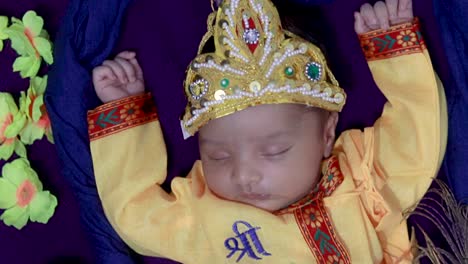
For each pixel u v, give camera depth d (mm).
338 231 1313
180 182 1359
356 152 1339
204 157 1288
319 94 1243
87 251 1454
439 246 1447
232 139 1238
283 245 1308
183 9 1408
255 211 1300
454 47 1298
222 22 1216
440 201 1423
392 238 1367
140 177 1332
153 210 1337
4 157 1250
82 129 1322
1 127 1225
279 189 1268
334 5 1403
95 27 1306
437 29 1364
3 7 1320
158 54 1426
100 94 1322
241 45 1212
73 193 1364
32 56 1258
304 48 1229
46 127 1345
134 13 1401
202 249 1337
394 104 1311
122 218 1332
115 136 1318
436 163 1295
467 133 1344
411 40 1278
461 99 1337
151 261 1455
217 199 1321
